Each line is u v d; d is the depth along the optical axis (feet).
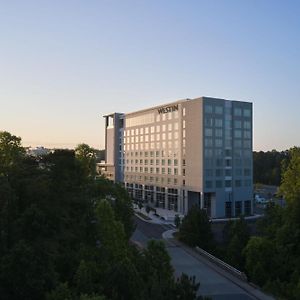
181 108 382.83
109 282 106.83
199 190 355.36
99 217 145.38
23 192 146.61
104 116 563.48
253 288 155.22
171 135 401.29
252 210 376.89
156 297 86.74
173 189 397.39
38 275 105.40
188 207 374.22
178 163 387.96
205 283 159.84
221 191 359.87
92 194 188.65
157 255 133.49
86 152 219.82
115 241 141.69
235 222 213.66
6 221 128.06
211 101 357.61
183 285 89.81
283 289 151.02
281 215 210.59
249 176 377.71
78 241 147.74
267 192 562.66
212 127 357.41
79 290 107.96
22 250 105.50
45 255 114.21
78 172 188.85
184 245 231.91
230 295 145.69
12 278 102.83
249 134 379.76
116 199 194.70
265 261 168.45
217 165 358.84
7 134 174.81
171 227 309.22
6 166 162.61
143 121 458.50
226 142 364.99
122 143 516.73
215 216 355.77
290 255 177.17
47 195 150.41
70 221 156.46
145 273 125.18
